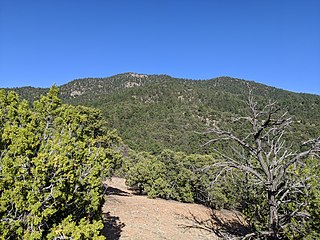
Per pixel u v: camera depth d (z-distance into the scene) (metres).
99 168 6.61
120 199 16.08
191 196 18.52
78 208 6.29
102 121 17.23
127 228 11.01
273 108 8.72
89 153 7.09
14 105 6.77
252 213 10.32
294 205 9.16
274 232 8.62
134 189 21.78
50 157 5.32
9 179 5.02
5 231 4.80
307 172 9.23
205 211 16.19
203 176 17.44
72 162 5.73
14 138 5.75
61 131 6.70
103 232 9.98
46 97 7.18
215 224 13.60
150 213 13.91
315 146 8.38
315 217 8.17
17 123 6.50
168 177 19.33
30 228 5.16
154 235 10.72
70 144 6.14
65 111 7.29
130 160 23.55
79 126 7.55
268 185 8.74
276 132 9.41
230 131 9.31
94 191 6.62
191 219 14.05
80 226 5.67
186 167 19.06
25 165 5.28
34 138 5.84
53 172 5.38
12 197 4.98
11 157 5.54
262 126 8.73
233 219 14.77
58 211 5.98
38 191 5.14
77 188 6.32
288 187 8.86
